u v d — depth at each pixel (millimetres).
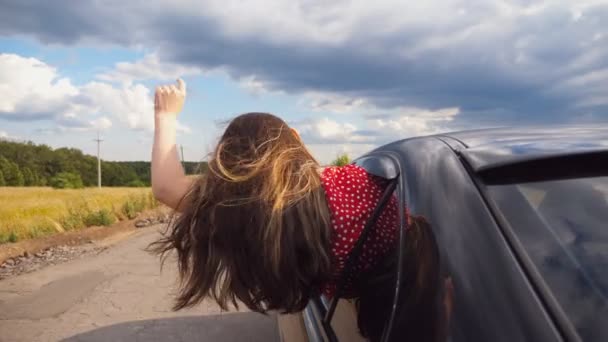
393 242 1395
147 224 16281
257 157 1327
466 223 1204
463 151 1451
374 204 1408
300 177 1299
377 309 1339
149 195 22031
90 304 5988
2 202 32562
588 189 1221
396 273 1309
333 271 1373
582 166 1287
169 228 1483
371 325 1345
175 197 1482
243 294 1298
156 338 4719
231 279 1283
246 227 1249
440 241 1204
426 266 1199
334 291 1461
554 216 1156
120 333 4902
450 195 1310
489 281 1047
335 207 1361
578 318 932
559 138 1453
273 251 1222
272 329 4812
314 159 1430
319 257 1276
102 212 16125
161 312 5551
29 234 13312
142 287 6738
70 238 12500
